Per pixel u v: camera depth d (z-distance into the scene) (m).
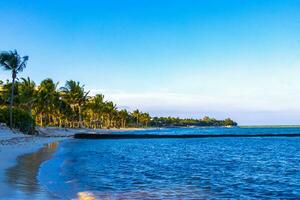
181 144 85.75
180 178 27.45
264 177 29.73
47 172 25.70
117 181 24.59
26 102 99.94
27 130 87.69
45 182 21.06
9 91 101.19
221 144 87.38
